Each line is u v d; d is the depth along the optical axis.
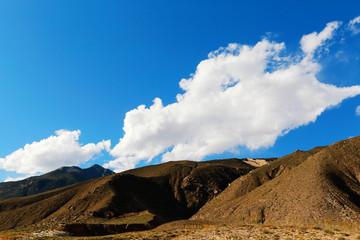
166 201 182.00
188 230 51.69
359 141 108.62
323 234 35.53
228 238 38.44
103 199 148.62
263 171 160.12
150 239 43.19
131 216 128.88
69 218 131.50
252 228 47.78
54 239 46.44
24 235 52.03
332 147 113.06
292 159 161.50
